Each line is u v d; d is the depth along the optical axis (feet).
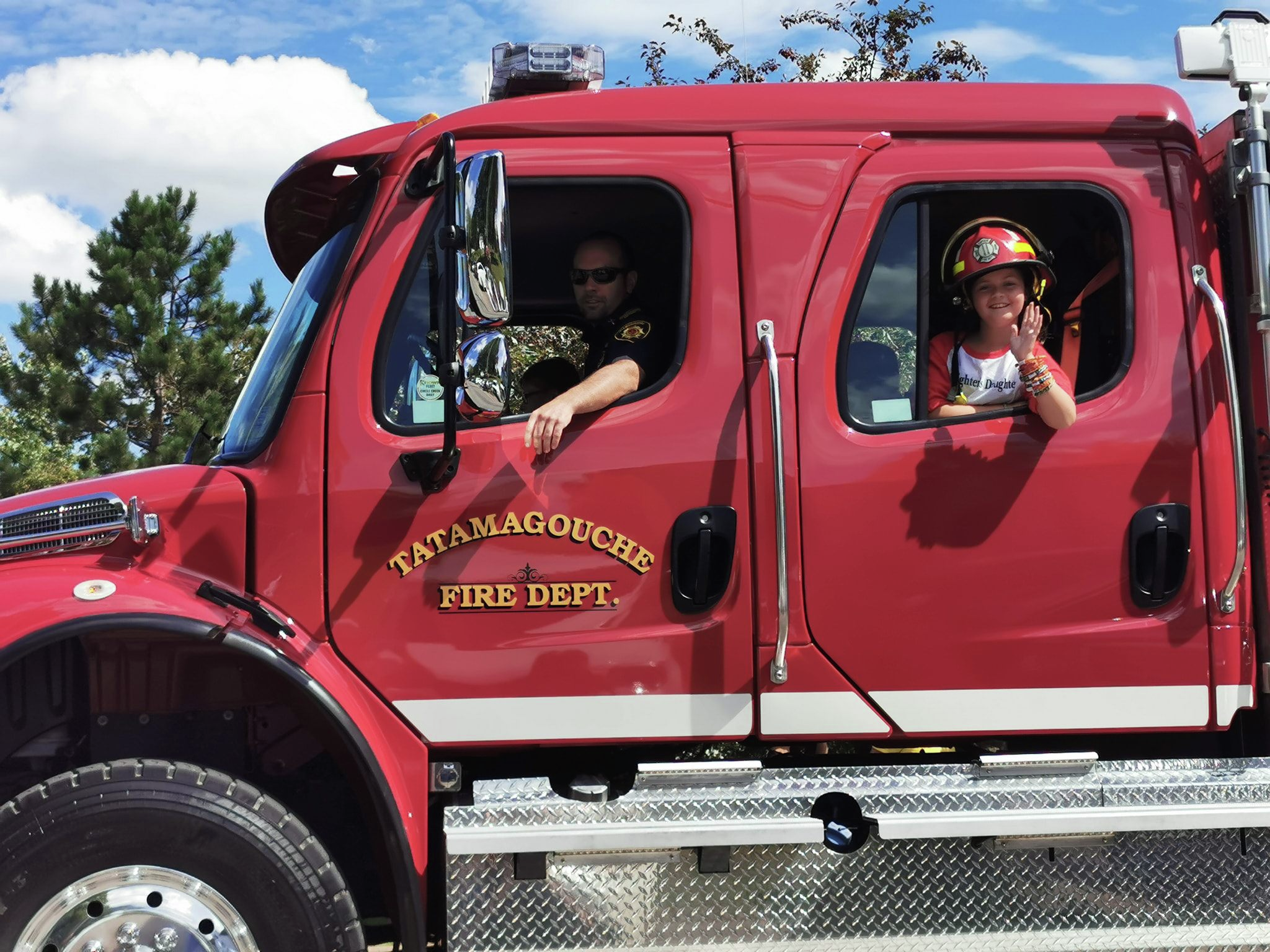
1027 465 9.53
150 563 9.28
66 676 9.52
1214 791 9.55
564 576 9.30
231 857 8.77
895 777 9.51
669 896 9.18
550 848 8.94
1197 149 10.12
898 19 31.12
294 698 9.24
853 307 9.66
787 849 9.30
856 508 9.41
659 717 9.33
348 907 8.95
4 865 8.54
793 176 9.72
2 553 9.41
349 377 9.39
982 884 9.43
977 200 10.02
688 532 9.31
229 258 78.28
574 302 12.57
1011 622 9.48
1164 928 9.50
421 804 9.23
